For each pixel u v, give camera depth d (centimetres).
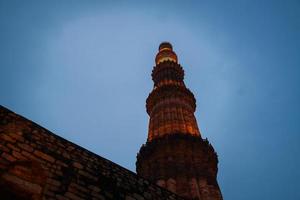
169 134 3094
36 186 1052
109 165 1245
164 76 4188
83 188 1127
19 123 1159
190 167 2831
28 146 1121
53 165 1124
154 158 2978
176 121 3341
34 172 1080
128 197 1203
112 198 1162
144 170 2972
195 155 2988
